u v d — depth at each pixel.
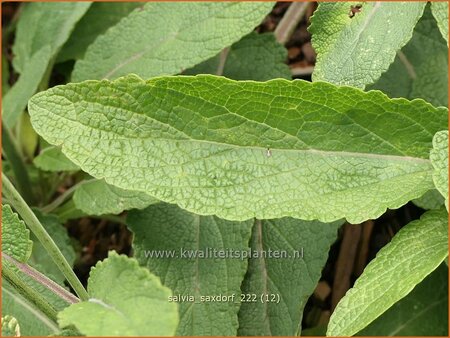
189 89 0.19
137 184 0.19
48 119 0.19
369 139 0.20
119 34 0.27
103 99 0.19
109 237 0.32
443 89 0.28
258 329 0.25
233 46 0.29
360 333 0.26
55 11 0.32
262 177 0.19
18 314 0.23
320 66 0.21
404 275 0.18
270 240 0.26
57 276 0.27
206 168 0.19
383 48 0.21
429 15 0.30
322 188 0.19
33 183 0.32
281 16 0.35
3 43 0.37
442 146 0.17
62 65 0.35
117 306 0.14
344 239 0.29
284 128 0.20
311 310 0.29
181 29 0.26
